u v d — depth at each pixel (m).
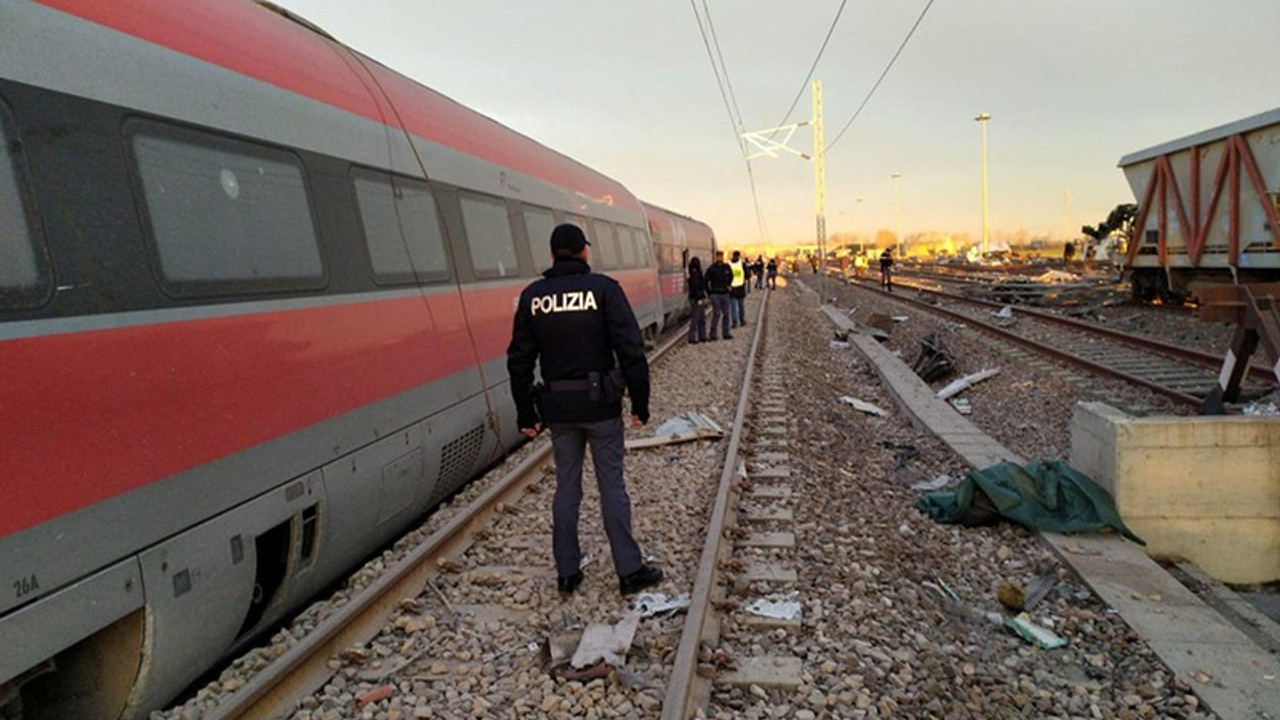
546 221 9.51
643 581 4.70
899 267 74.12
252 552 3.85
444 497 6.69
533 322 4.53
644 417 4.59
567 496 4.66
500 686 3.73
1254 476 5.53
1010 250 87.88
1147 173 20.56
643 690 3.61
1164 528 5.59
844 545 5.45
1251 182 15.80
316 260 4.63
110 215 3.23
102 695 3.35
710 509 6.19
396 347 5.45
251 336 3.95
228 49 4.25
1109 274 38.19
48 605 2.78
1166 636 4.14
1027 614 4.58
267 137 4.36
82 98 3.19
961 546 5.62
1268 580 5.61
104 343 3.09
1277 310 7.47
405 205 5.91
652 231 19.27
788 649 3.97
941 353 14.30
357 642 4.06
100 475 3.02
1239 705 3.51
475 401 6.78
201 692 3.65
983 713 3.49
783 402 10.83
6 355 2.70
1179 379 11.09
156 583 3.26
